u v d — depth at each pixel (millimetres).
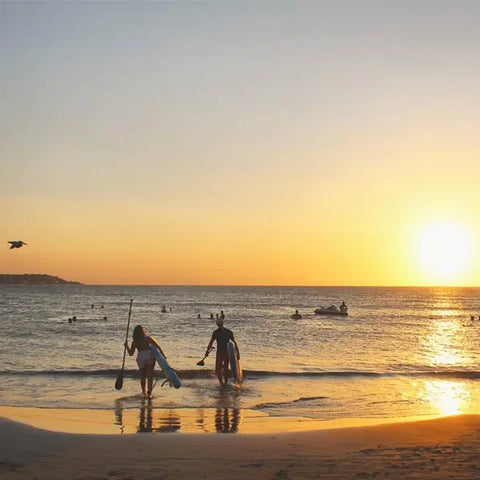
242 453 8211
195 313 73312
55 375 17328
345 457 7957
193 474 7066
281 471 7145
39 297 129875
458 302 132750
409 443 8852
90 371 17812
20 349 26750
